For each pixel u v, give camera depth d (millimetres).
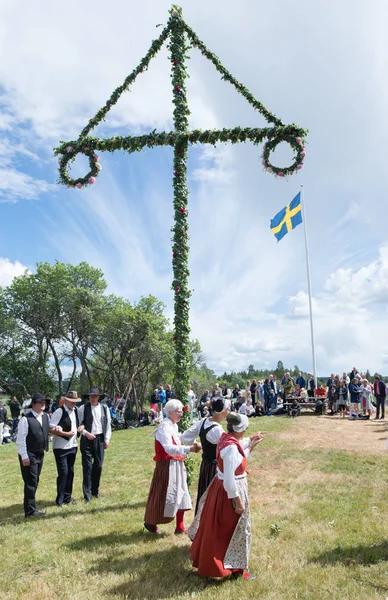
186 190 7316
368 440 11367
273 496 6762
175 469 5379
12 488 8328
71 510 6484
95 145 7504
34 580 4238
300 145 7355
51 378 43188
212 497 4211
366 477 7633
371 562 4340
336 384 17422
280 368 76750
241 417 4234
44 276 40281
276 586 3893
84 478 7016
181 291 7051
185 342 6988
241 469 4223
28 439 6402
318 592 3752
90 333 40250
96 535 5387
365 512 5797
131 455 11102
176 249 7137
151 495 5395
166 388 22719
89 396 7301
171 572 4301
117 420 23141
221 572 3969
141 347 38281
